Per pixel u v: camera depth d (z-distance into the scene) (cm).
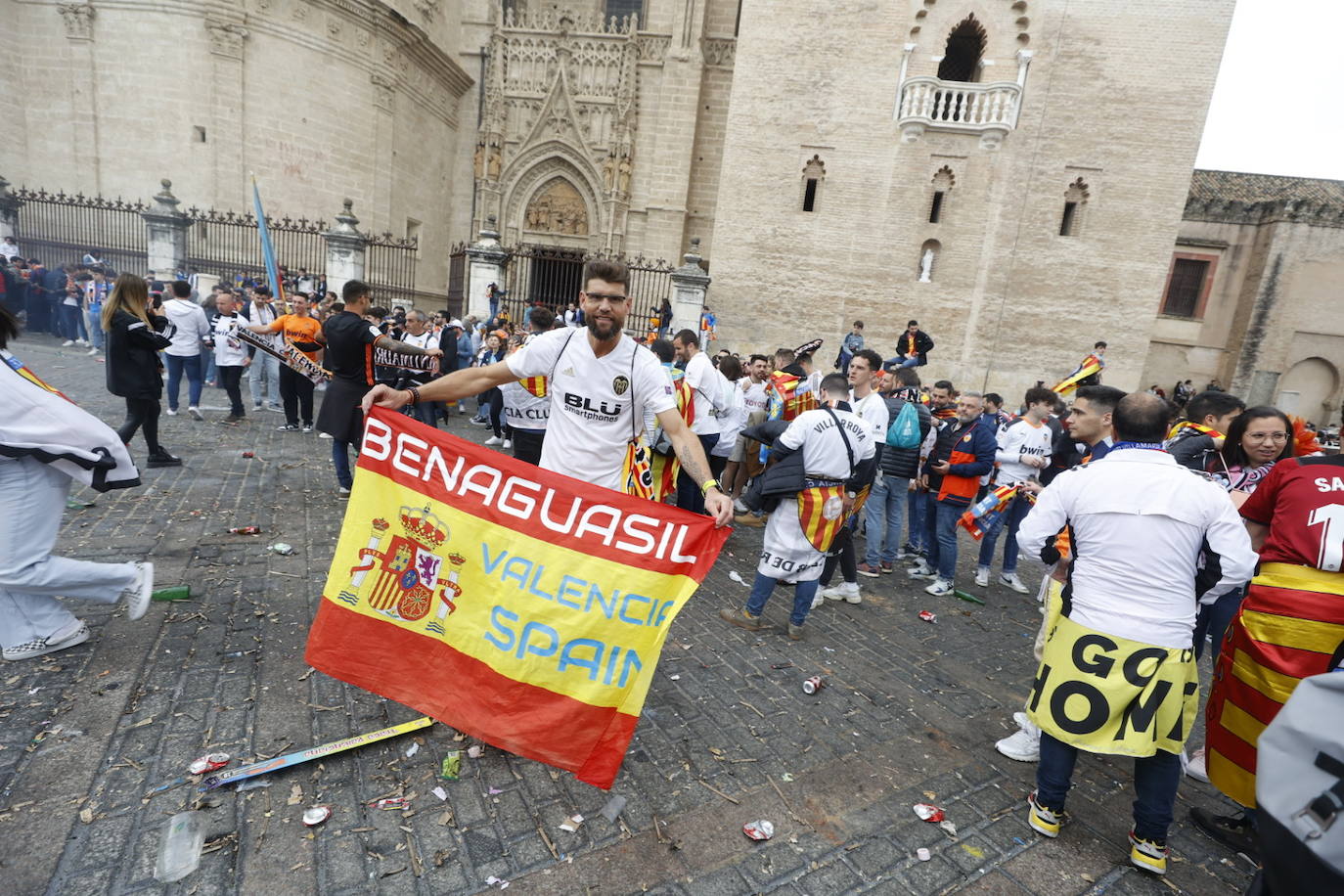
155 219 1531
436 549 288
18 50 1825
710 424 666
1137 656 247
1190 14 1709
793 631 457
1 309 291
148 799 243
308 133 1956
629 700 262
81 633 333
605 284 281
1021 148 1809
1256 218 2562
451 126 2514
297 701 311
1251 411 363
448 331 1052
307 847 232
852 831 275
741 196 1930
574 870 237
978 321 1873
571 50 2436
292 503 595
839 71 1852
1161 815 258
